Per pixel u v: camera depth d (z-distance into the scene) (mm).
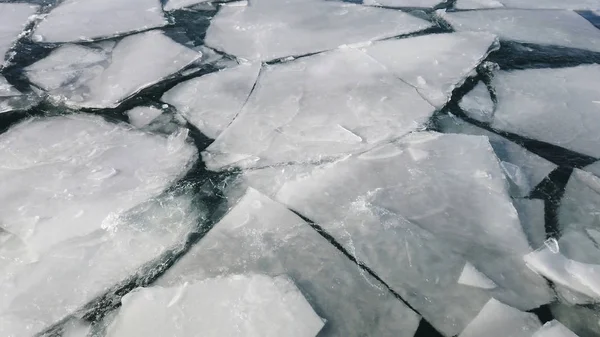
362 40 3697
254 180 2354
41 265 1919
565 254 1917
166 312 1696
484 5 4438
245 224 2078
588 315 1708
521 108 2877
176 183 2350
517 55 3488
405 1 4531
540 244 1966
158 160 2504
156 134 2707
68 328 1718
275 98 2982
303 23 3980
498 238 1994
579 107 2859
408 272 1875
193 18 4164
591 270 1798
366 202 2184
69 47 3645
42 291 1824
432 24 3988
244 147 2574
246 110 2877
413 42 3605
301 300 1729
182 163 2480
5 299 1794
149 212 2176
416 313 1731
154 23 4051
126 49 3623
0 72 3307
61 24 4039
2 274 1881
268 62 3432
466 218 2092
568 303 1747
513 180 2305
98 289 1840
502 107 2891
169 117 2850
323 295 1794
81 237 2045
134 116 2869
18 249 1990
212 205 2225
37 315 1748
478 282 1812
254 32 3836
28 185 2314
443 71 3238
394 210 2146
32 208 2182
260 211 2139
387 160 2428
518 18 4090
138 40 3742
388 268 1894
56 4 4508
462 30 3898
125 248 2002
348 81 3139
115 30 3922
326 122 2746
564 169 2393
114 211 2174
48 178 2363
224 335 1612
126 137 2680
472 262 1901
